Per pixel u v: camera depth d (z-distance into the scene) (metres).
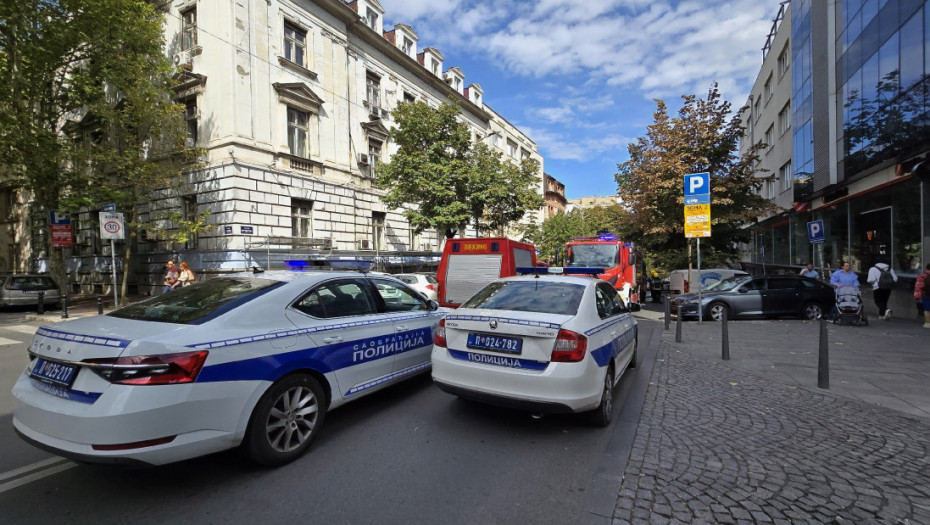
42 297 14.27
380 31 24.39
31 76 14.59
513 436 4.14
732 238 20.09
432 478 3.32
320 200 20.05
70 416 2.73
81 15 14.00
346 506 2.94
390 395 5.37
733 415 4.60
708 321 12.77
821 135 17.69
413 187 17.84
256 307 3.57
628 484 3.14
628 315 6.10
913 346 8.31
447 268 9.52
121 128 16.17
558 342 3.93
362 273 4.98
